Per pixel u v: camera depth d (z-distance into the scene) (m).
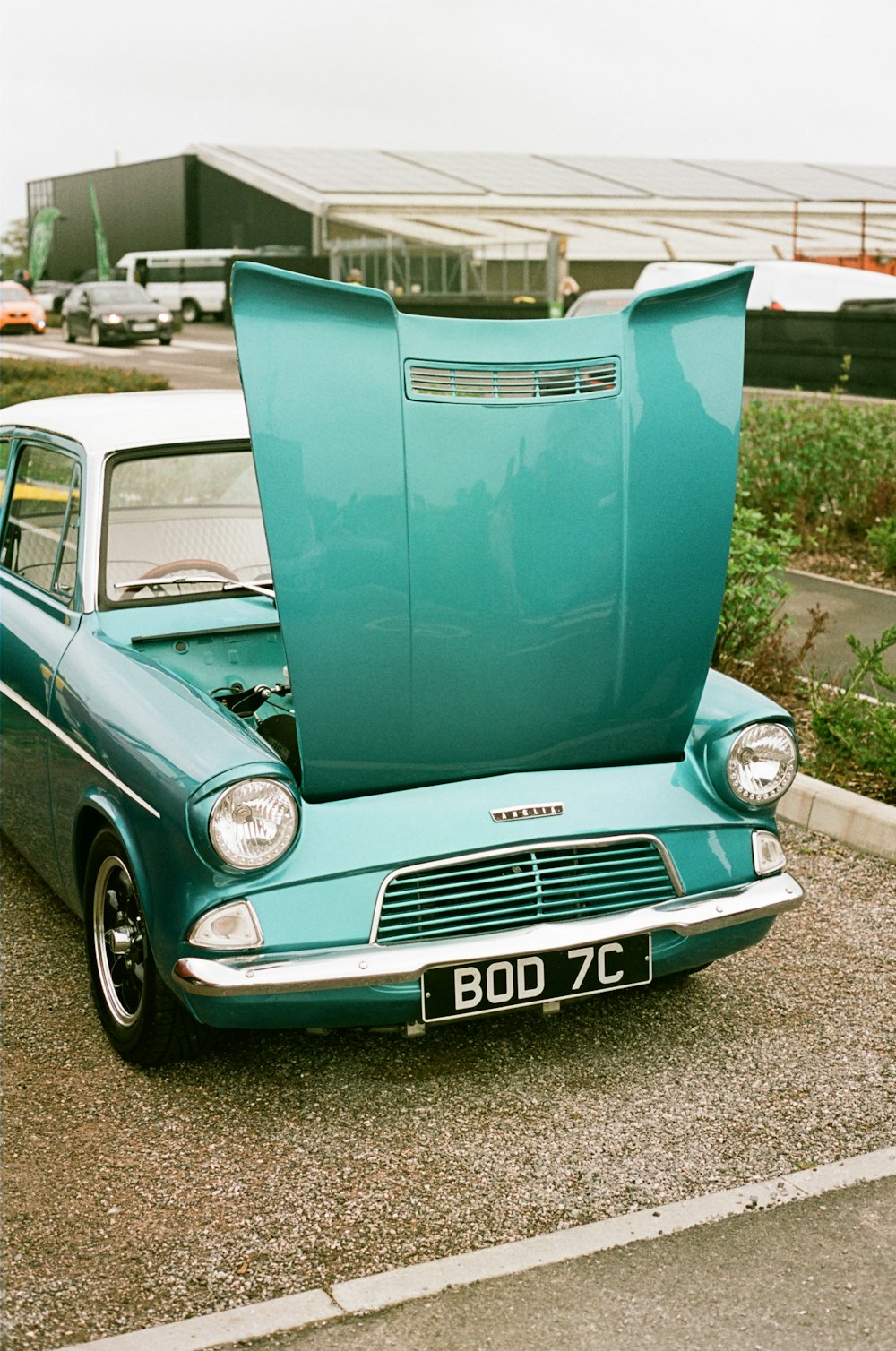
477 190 42.25
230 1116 3.53
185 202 54.97
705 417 3.56
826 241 42.09
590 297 24.03
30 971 4.34
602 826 3.54
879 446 11.23
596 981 3.53
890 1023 4.03
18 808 4.60
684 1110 3.56
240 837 3.22
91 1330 2.71
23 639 4.40
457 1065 3.80
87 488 4.33
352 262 37.28
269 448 3.22
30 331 41.09
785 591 7.29
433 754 3.52
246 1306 2.78
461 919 3.43
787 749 3.75
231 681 4.19
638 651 3.62
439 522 3.37
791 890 3.75
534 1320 2.74
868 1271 2.89
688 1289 2.83
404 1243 3.00
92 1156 3.35
